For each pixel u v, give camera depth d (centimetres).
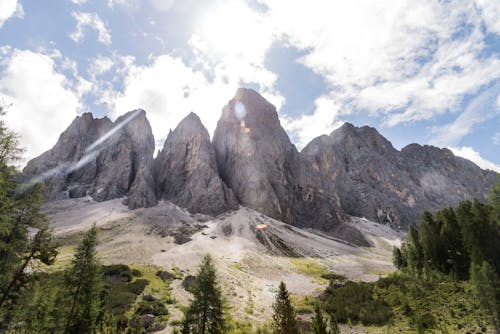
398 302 4075
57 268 5947
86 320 2647
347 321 3838
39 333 2436
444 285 4469
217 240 11825
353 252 12950
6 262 2400
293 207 19062
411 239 7162
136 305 4741
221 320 3123
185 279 6769
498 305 2828
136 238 10994
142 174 16850
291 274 8506
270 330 3872
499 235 4756
